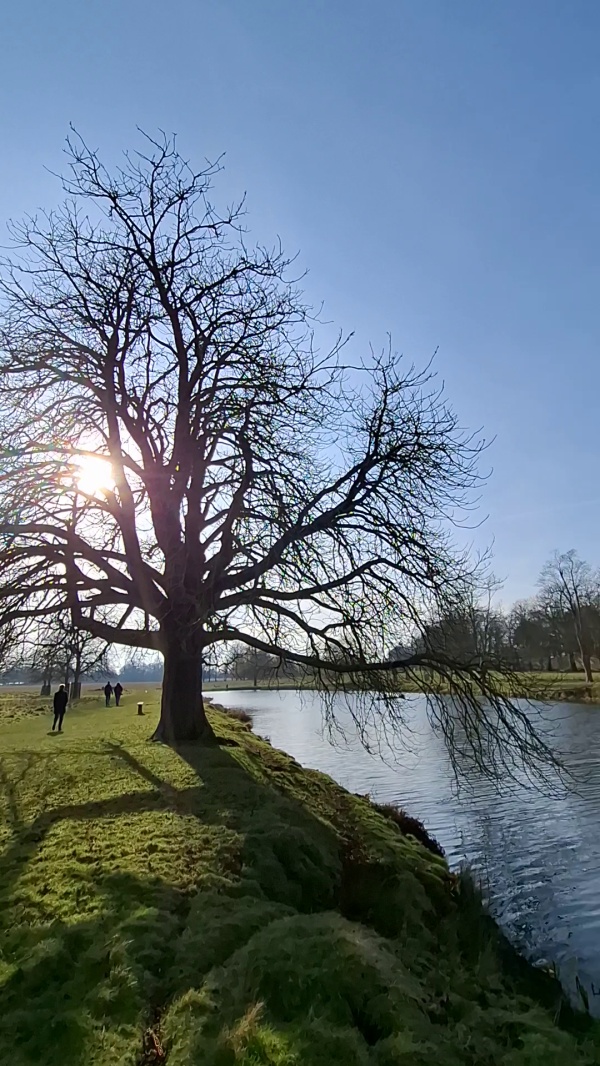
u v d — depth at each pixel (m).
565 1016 7.03
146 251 16.55
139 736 18.59
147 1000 4.76
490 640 14.59
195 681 16.81
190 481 16.92
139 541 17.69
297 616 15.41
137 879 6.80
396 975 5.09
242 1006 4.53
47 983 4.96
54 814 9.55
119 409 16.31
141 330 16.17
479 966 7.39
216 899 6.43
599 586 70.31
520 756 13.62
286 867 8.09
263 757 16.19
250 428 15.06
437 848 12.88
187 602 14.96
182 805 9.93
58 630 15.68
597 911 10.18
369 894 8.66
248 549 15.20
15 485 14.06
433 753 25.95
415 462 14.87
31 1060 4.11
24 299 15.59
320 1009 4.59
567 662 75.31
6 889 6.64
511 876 11.71
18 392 14.93
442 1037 4.70
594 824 15.12
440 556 14.65
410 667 14.40
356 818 11.78
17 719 29.91
